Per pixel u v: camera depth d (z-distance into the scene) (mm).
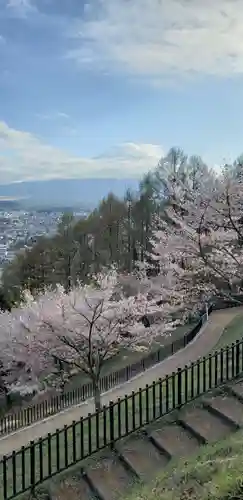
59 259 38062
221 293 16297
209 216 13930
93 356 17797
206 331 22219
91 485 6359
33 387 20016
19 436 13398
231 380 8406
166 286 18062
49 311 17297
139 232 35844
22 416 16188
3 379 21688
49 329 17281
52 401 17781
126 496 5582
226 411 7242
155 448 6848
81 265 38219
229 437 6203
